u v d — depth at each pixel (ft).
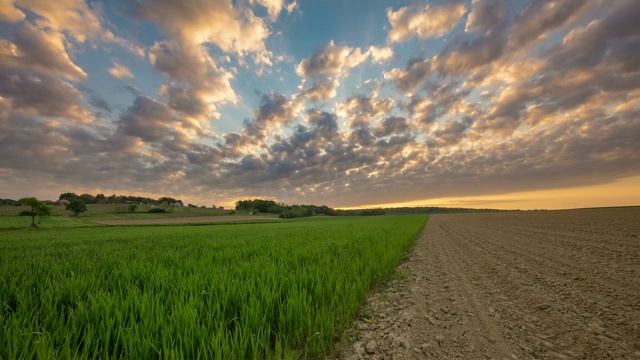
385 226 114.01
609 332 13.39
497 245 49.67
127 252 37.70
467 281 25.44
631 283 21.36
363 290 19.03
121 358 9.51
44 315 12.95
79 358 9.17
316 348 12.04
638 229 59.67
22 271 22.33
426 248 51.34
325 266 24.29
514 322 15.34
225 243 51.31
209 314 12.09
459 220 185.26
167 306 14.08
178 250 40.42
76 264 26.94
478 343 12.89
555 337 13.25
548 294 19.93
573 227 74.18
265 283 18.04
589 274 24.86
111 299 13.71
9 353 9.00
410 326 15.05
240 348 10.44
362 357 11.77
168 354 9.32
